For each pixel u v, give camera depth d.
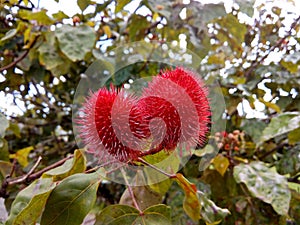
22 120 0.35
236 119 0.28
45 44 0.26
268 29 0.30
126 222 0.15
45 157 0.31
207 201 0.17
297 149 0.26
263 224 0.25
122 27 0.29
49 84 0.34
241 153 0.27
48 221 0.15
